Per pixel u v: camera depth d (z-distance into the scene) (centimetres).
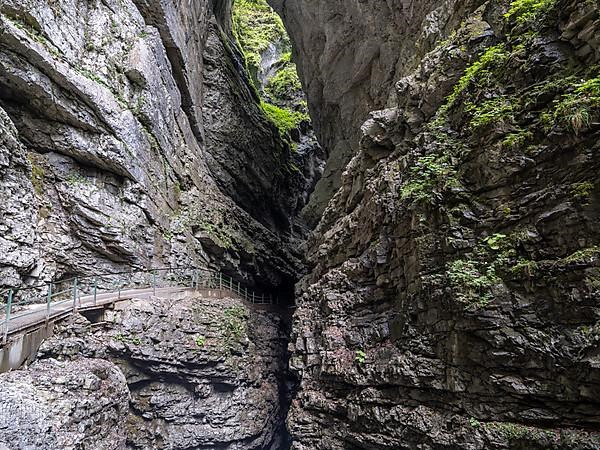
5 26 1083
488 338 634
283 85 4366
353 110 2073
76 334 1075
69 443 683
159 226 1716
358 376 948
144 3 1802
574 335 541
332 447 1017
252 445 1622
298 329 1293
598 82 557
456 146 786
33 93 1217
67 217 1339
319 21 2152
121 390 970
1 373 715
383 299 980
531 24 718
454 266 700
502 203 674
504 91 720
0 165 1073
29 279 1170
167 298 1445
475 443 638
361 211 1112
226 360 1530
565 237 575
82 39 1412
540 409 589
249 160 2834
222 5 3164
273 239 2853
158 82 1786
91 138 1378
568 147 588
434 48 1090
